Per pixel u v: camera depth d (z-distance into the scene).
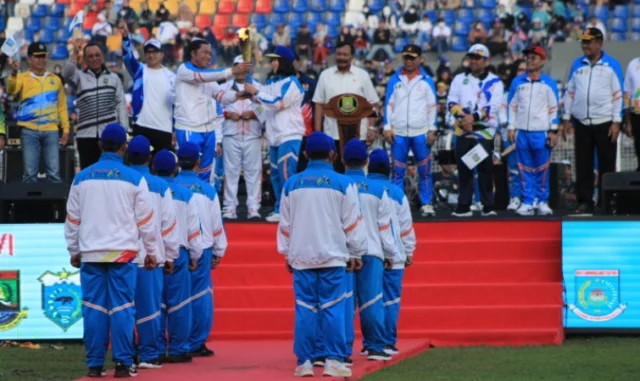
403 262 16.88
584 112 22.52
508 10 44.50
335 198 14.38
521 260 20.75
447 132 30.36
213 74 20.64
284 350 18.05
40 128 22.28
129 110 33.47
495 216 21.72
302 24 44.16
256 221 21.67
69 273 19.61
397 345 18.30
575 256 19.55
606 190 20.81
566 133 26.23
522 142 22.89
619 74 22.36
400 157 23.11
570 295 19.50
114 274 14.06
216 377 14.33
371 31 45.00
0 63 38.31
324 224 14.33
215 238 16.94
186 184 16.66
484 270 20.59
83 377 14.51
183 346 16.30
